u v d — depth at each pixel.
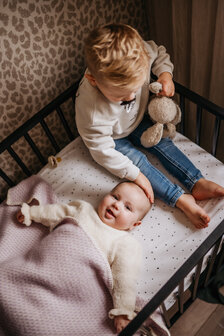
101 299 0.95
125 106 1.02
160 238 1.06
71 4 1.10
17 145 1.29
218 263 1.03
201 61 1.25
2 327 0.90
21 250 1.08
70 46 1.19
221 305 1.26
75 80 1.31
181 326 1.24
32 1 0.99
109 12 1.24
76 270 0.92
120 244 0.98
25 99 1.19
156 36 1.43
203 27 1.15
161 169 1.20
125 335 0.64
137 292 0.97
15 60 1.07
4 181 1.33
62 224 1.04
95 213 1.05
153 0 1.27
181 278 0.70
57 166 1.25
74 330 0.90
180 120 1.18
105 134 1.04
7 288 0.90
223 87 1.25
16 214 1.14
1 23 0.97
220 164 1.16
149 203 1.07
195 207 1.03
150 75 1.17
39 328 0.87
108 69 0.80
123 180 1.20
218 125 1.07
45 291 0.91
